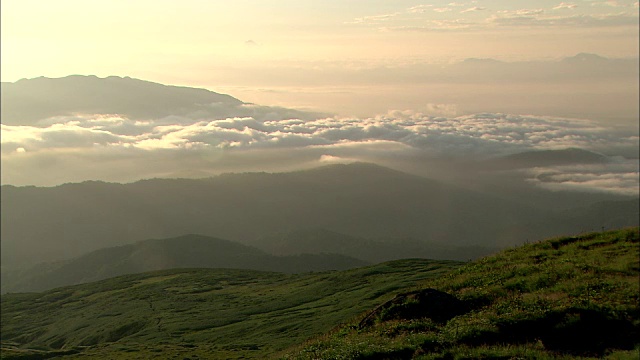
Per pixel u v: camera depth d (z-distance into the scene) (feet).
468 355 87.15
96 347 272.31
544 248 153.17
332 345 108.27
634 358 82.74
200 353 223.30
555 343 93.25
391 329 107.96
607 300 104.27
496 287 123.65
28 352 256.32
